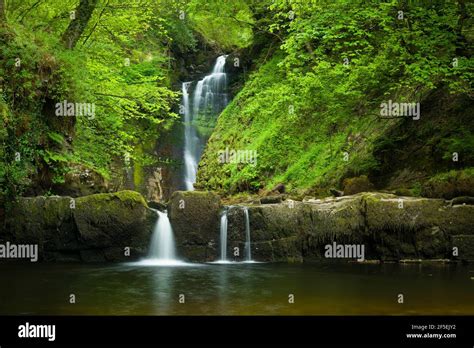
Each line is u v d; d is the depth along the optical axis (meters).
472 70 12.91
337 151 17.89
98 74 17.69
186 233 12.43
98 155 17.55
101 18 17.56
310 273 10.20
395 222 11.71
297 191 17.80
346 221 12.02
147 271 10.48
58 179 13.66
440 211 11.68
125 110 18.48
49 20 16.58
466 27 14.38
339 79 15.09
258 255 12.34
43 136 13.56
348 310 6.70
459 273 10.02
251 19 26.14
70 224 12.04
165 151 25.88
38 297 7.55
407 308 6.82
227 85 29.00
